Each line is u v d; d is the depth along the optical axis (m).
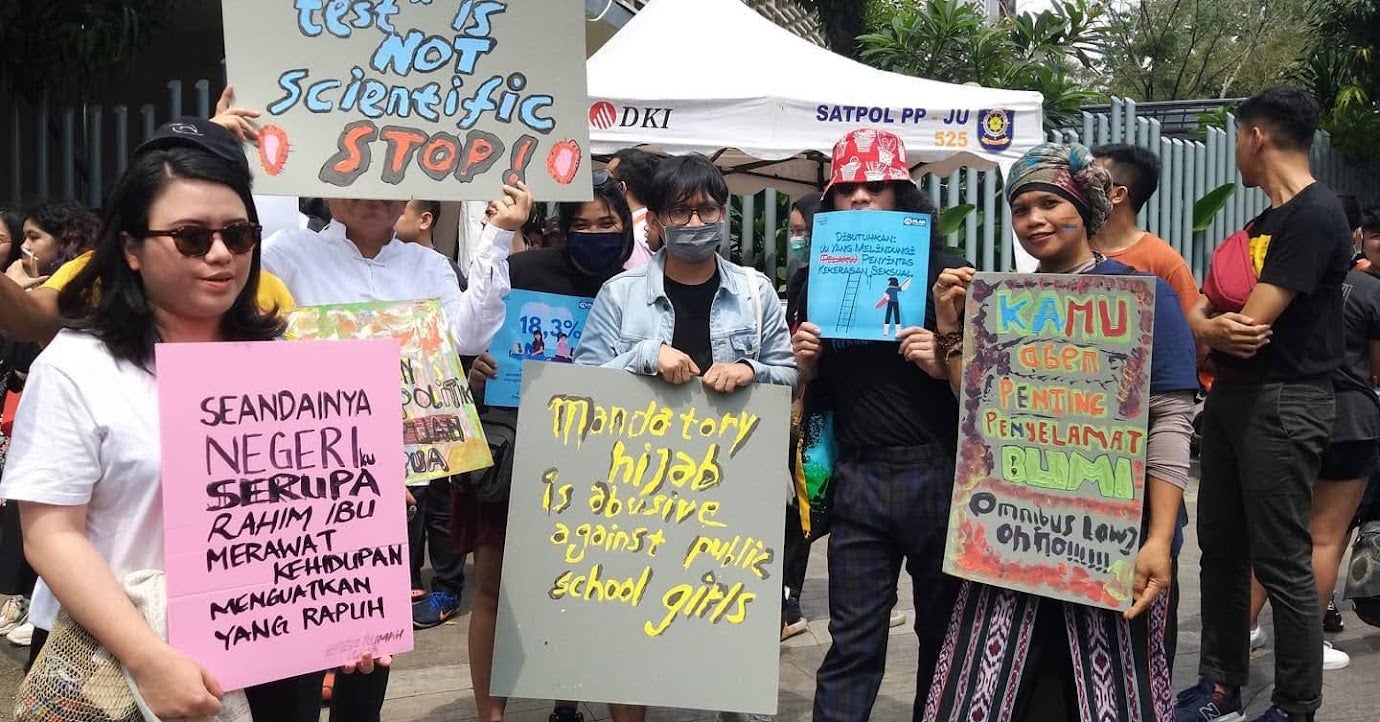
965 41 12.52
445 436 2.69
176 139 1.87
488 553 3.15
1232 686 3.62
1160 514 2.56
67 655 1.73
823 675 2.92
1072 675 2.64
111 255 1.84
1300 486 3.33
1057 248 2.70
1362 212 4.77
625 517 2.76
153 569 1.82
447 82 2.70
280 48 2.58
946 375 2.77
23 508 1.73
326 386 1.95
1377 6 12.30
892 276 2.82
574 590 2.74
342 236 3.08
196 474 1.79
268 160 2.56
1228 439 3.50
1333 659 4.30
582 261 3.34
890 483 2.85
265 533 1.86
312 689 2.15
